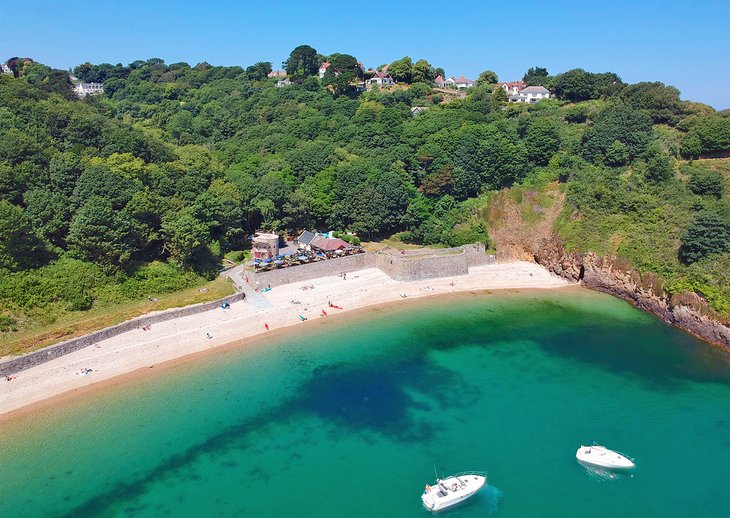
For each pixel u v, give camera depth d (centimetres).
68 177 9069
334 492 4881
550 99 16000
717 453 5422
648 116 11912
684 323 8369
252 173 12862
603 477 5075
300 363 7306
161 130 15750
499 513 4644
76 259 8438
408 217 11825
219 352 7531
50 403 6147
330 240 10938
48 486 4931
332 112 16625
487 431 5788
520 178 12469
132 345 7444
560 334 8294
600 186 10950
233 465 5247
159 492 4875
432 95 18350
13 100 10181
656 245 9519
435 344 7931
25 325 7231
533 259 11550
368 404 6331
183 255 9238
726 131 10569
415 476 5097
